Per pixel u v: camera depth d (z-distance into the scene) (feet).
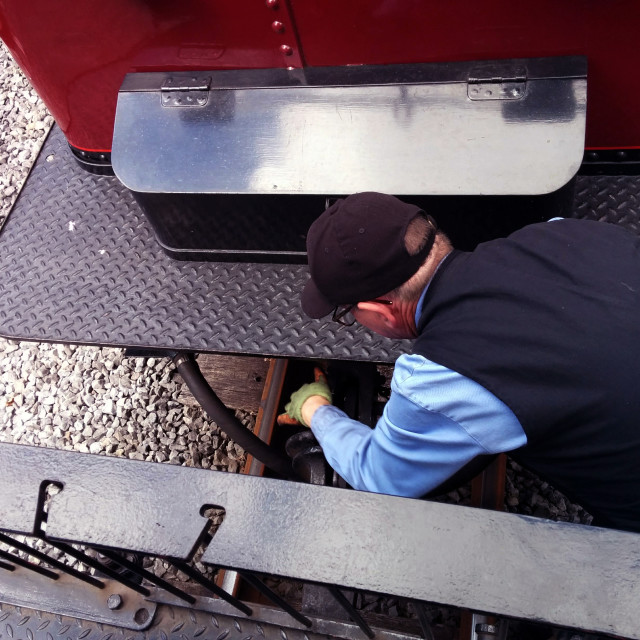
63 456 3.68
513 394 4.03
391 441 4.60
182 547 3.38
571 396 4.03
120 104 6.64
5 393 10.13
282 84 6.40
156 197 6.37
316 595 6.45
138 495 3.52
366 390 7.74
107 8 6.00
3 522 3.59
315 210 6.33
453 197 5.80
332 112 6.22
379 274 4.48
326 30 6.04
